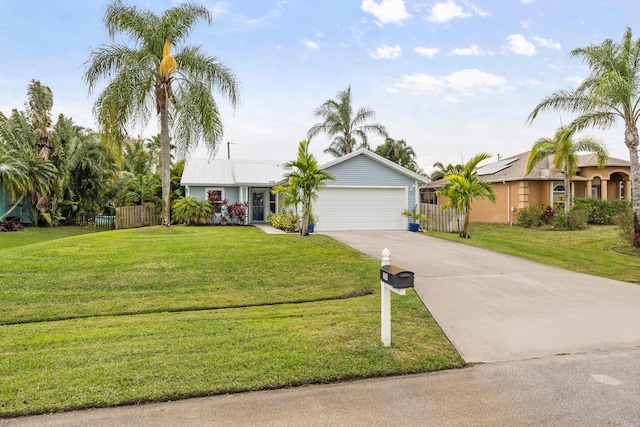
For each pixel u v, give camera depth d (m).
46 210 20.22
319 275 7.60
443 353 4.10
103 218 20.91
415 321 5.10
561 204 19.47
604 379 3.57
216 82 13.48
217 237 11.83
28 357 3.90
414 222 16.84
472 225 21.31
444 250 10.84
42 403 3.03
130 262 8.05
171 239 11.17
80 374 3.51
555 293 6.68
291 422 2.84
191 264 8.02
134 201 21.52
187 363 3.74
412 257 9.66
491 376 3.63
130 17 12.77
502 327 4.98
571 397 3.23
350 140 28.53
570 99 13.98
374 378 3.56
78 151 21.77
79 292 6.45
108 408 3.00
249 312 5.62
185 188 21.28
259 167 23.05
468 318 5.30
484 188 14.02
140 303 6.11
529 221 18.86
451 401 3.16
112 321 5.24
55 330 4.82
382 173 16.75
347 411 2.99
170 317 5.39
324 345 4.19
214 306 6.05
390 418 2.90
